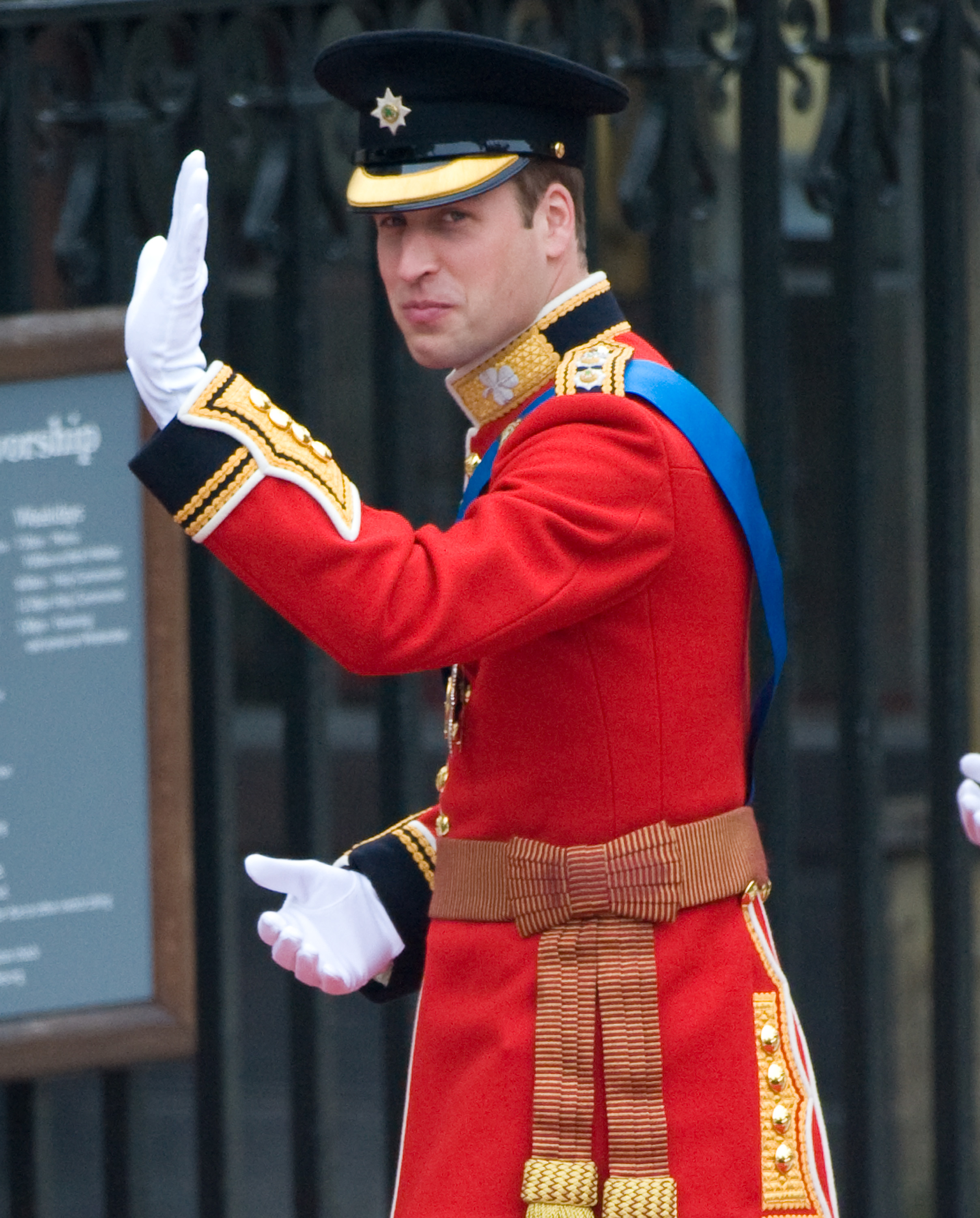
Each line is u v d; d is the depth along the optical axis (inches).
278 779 1299.2
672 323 508.1
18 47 487.5
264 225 497.0
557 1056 327.9
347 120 515.5
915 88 518.9
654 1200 323.3
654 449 323.9
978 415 1029.2
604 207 1052.5
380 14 503.2
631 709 332.8
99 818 496.1
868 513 519.8
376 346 511.2
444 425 1187.9
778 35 506.3
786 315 517.7
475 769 344.5
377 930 369.1
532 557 314.2
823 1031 975.0
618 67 506.9
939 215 518.6
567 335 345.7
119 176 496.4
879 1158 524.4
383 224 345.1
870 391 519.8
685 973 333.4
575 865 332.2
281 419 314.8
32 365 478.0
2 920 490.0
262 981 1103.6
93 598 492.1
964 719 525.0
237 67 503.8
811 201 515.5
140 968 501.7
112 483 491.2
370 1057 968.9
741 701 354.6
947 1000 526.9
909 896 1007.0
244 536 307.6
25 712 488.7
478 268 338.0
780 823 519.2
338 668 1331.2
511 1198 329.4
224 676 516.1
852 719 522.9
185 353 311.6
